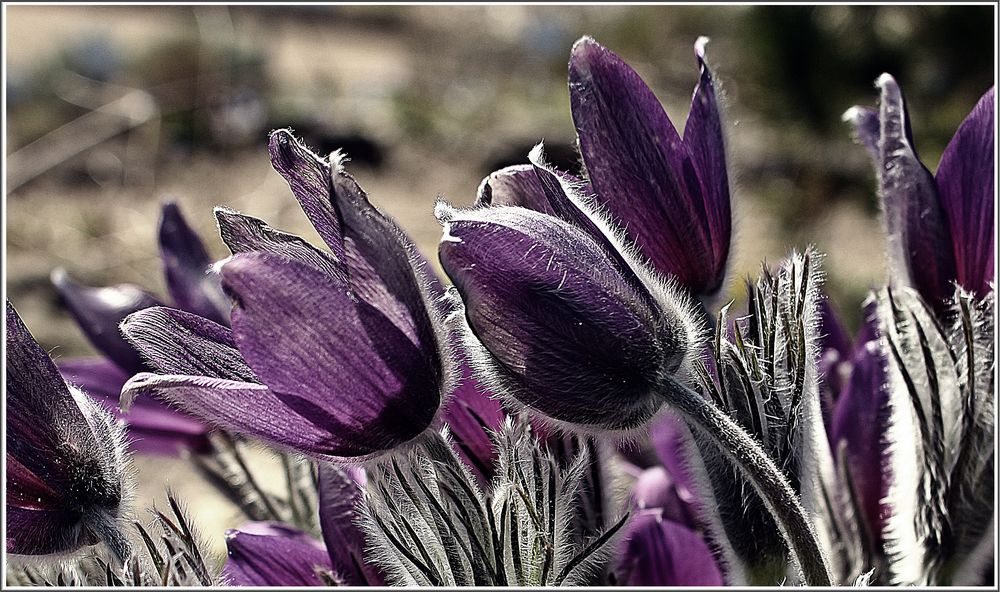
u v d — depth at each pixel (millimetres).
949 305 253
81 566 260
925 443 253
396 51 1869
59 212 1068
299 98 1404
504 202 232
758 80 891
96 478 236
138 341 222
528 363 222
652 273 236
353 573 245
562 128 1318
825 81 856
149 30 1841
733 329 241
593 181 239
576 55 239
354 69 1707
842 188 926
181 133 1312
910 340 256
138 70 1406
